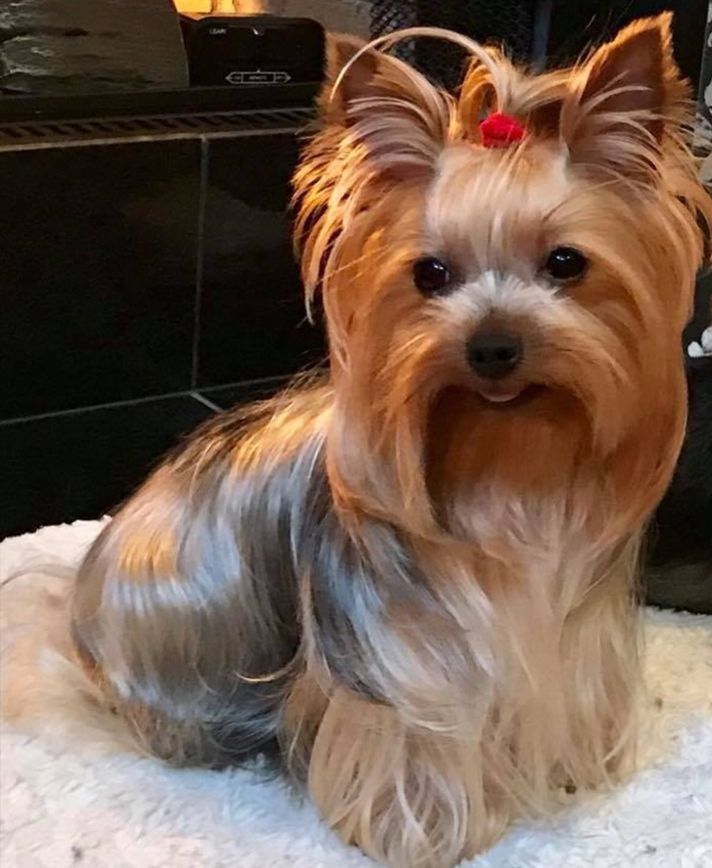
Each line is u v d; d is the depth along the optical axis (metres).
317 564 0.49
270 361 0.98
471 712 0.48
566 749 0.53
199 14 1.03
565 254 0.42
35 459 0.86
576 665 0.51
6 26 0.88
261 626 0.53
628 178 0.42
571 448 0.45
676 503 0.65
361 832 0.51
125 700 0.56
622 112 0.42
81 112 0.88
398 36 0.44
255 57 0.96
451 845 0.51
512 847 0.52
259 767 0.56
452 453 0.45
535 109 0.43
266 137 0.90
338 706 0.50
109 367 0.92
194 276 0.92
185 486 0.55
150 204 0.88
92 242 0.87
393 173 0.43
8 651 0.61
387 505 0.45
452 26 0.91
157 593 0.54
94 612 0.57
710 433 0.65
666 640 0.64
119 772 0.55
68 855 0.51
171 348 0.94
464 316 0.41
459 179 0.41
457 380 0.42
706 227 0.47
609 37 0.92
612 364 0.42
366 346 0.44
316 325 0.98
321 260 0.46
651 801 0.54
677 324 0.44
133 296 0.90
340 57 0.44
